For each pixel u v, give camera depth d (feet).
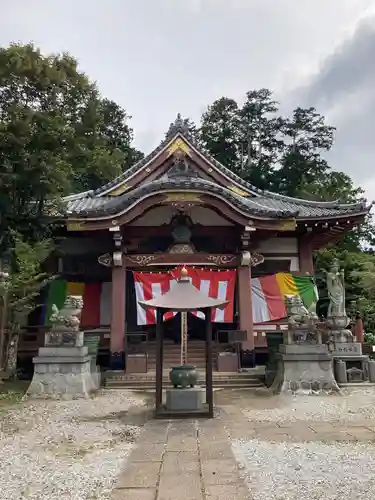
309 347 45.27
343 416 32.86
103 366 62.85
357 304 91.61
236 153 197.77
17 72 54.08
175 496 16.89
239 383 51.11
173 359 59.98
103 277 68.85
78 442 25.84
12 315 52.49
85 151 63.93
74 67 60.64
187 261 62.54
